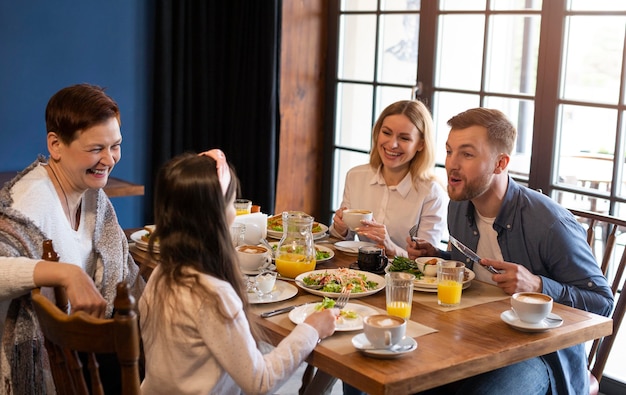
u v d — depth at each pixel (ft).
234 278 5.59
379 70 13.75
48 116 6.63
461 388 6.72
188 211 5.43
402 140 9.42
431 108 12.71
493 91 11.80
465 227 8.02
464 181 7.40
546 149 11.02
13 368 6.00
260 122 13.87
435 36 12.51
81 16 12.89
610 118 10.31
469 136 7.33
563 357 7.06
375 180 9.86
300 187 14.85
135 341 4.44
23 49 12.40
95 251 7.21
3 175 12.12
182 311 5.35
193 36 13.80
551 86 10.87
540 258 7.51
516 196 7.60
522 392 6.61
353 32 14.17
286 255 7.43
